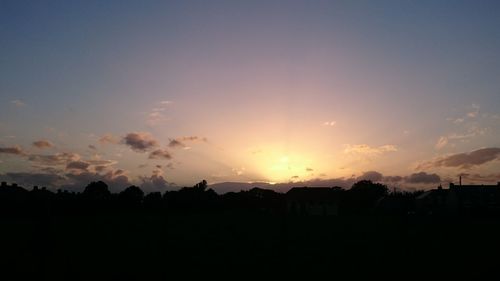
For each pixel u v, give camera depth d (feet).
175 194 381.19
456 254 94.17
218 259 87.25
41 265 78.89
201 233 150.30
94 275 70.03
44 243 109.09
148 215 292.61
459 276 68.33
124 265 79.41
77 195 329.11
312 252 98.32
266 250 102.17
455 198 343.05
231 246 110.22
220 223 208.64
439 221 232.12
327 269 75.41
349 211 398.42
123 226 180.55
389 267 77.05
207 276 69.36
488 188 348.79
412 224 202.59
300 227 182.19
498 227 181.68
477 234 146.51
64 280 65.98
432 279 66.08
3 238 126.00
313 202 360.28
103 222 206.49
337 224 203.82
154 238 130.41
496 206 317.42
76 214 303.48
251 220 235.20
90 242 118.01
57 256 90.27
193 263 82.07
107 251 98.78
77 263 81.46
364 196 453.17
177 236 138.00
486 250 101.50
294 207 361.71
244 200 407.44
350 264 80.64
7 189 292.40
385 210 392.06
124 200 356.59
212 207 386.32
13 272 72.08
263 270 74.79
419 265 79.00
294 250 102.06
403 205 398.62
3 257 88.43
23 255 91.45
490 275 69.05
